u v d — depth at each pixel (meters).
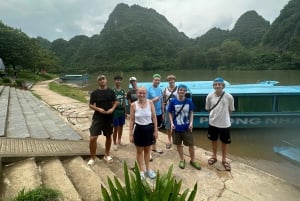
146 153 4.99
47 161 4.77
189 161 6.04
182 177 5.23
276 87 11.17
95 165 5.20
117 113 6.39
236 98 9.72
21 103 13.64
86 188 4.01
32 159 4.58
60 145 5.80
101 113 5.20
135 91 6.46
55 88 27.73
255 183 5.11
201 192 4.68
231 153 7.89
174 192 2.26
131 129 4.85
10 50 42.41
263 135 9.64
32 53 48.78
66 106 14.07
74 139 6.71
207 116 9.77
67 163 4.95
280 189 4.91
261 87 11.16
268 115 9.65
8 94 16.14
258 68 78.75
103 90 5.24
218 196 4.57
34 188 3.53
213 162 5.92
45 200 3.25
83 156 5.38
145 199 2.25
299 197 4.65
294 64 74.00
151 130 4.81
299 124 9.80
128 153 6.36
